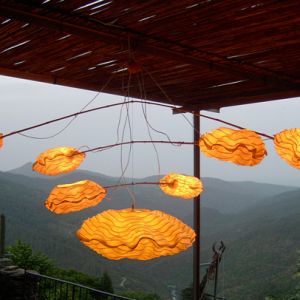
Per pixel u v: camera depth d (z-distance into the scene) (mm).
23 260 6879
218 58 3736
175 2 2666
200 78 4516
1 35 3283
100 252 1660
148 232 1614
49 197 2738
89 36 3094
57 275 6863
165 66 4090
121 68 4141
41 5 2742
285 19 2902
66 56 3789
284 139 2699
